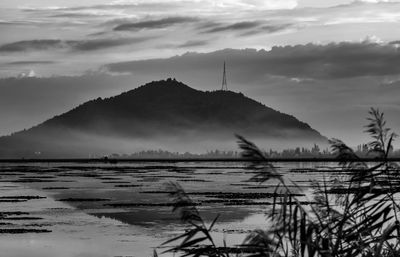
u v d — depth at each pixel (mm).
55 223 48125
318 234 8180
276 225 7707
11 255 33656
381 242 8648
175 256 30141
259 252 7477
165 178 131500
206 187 96562
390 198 8969
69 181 118562
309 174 135625
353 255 8758
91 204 65688
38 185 104312
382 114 8828
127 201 69062
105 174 155250
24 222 48906
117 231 42938
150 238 39281
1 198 74875
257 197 74125
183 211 8102
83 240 38750
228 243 34875
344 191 9008
